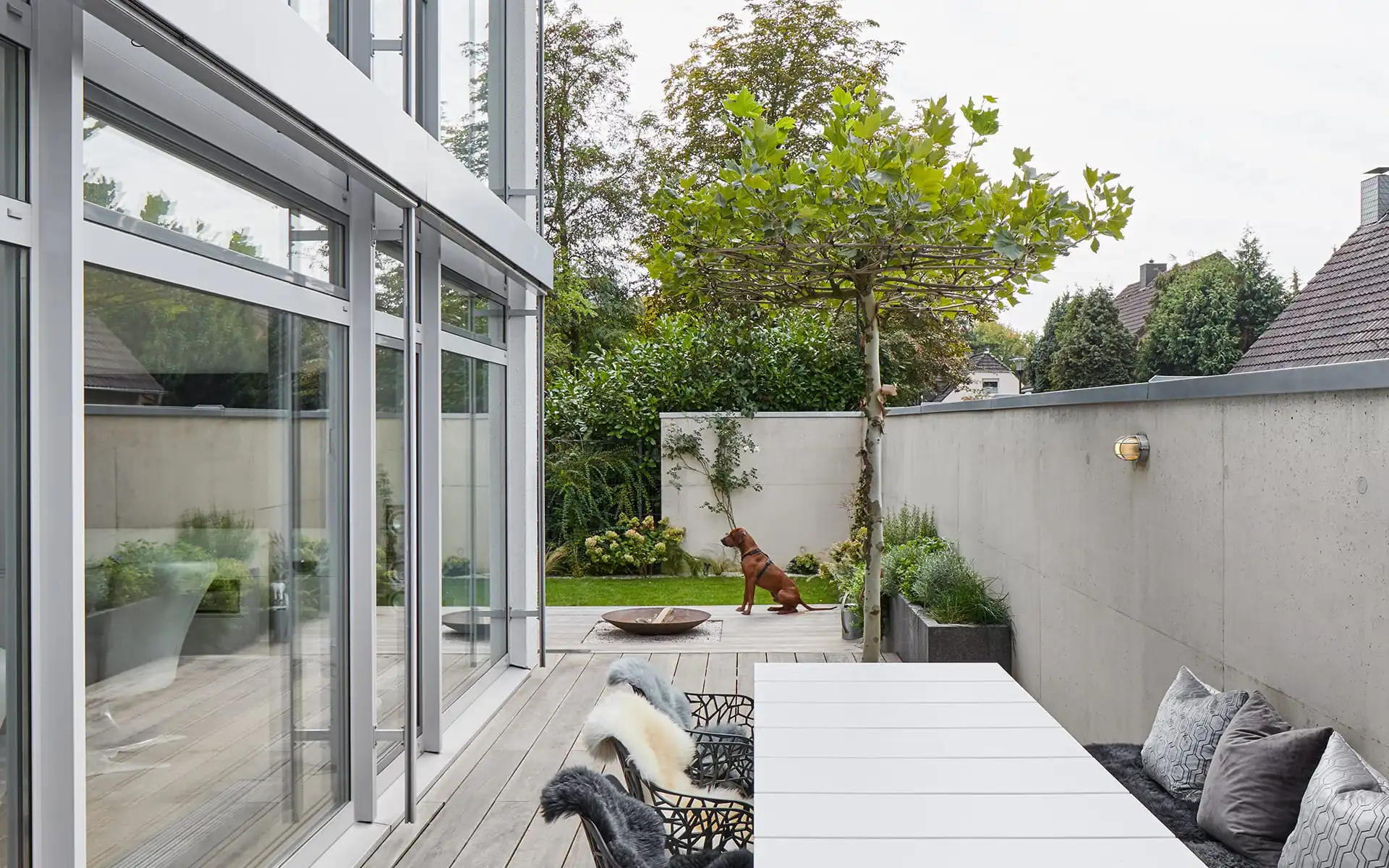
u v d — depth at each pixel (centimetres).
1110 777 259
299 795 350
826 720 318
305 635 355
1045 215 443
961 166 450
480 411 588
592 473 1130
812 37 1616
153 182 262
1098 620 443
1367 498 251
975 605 594
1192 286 2208
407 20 422
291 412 343
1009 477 590
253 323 317
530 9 658
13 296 209
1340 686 263
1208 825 266
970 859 206
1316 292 1216
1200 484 345
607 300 1816
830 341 1166
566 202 1842
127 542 254
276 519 332
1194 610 349
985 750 284
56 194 215
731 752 338
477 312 586
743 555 873
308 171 352
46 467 216
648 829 212
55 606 216
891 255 473
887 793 248
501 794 431
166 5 219
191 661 283
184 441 279
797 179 441
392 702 450
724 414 1116
